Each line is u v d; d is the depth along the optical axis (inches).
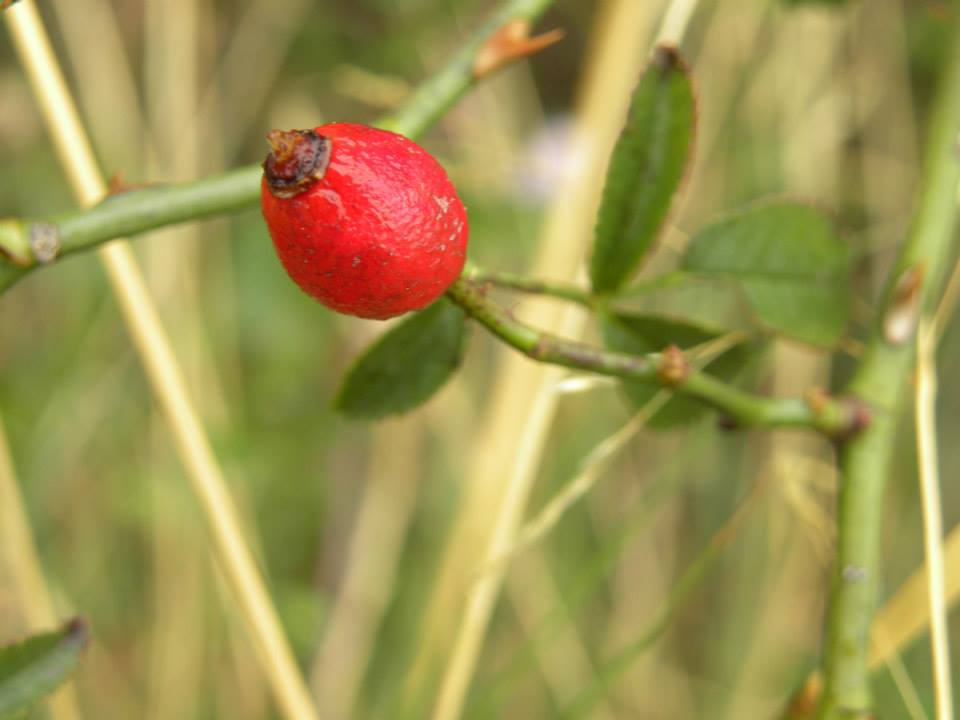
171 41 13.1
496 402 11.2
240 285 14.1
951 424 15.1
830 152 14.4
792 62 14.1
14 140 13.7
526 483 10.0
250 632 9.4
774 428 7.8
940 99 8.5
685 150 7.6
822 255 8.1
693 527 15.0
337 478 14.5
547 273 11.2
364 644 13.7
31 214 13.7
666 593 14.7
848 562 7.8
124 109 13.4
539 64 16.5
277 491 14.2
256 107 14.6
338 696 13.5
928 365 8.5
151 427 13.4
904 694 9.3
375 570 13.7
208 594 12.7
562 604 10.2
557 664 13.5
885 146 14.6
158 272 13.0
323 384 14.4
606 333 7.9
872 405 7.9
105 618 13.8
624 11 11.2
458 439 14.1
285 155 6.7
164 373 9.1
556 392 8.5
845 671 7.7
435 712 9.9
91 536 13.6
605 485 14.3
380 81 11.5
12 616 10.7
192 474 9.1
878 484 7.8
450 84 7.9
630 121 7.6
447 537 13.0
